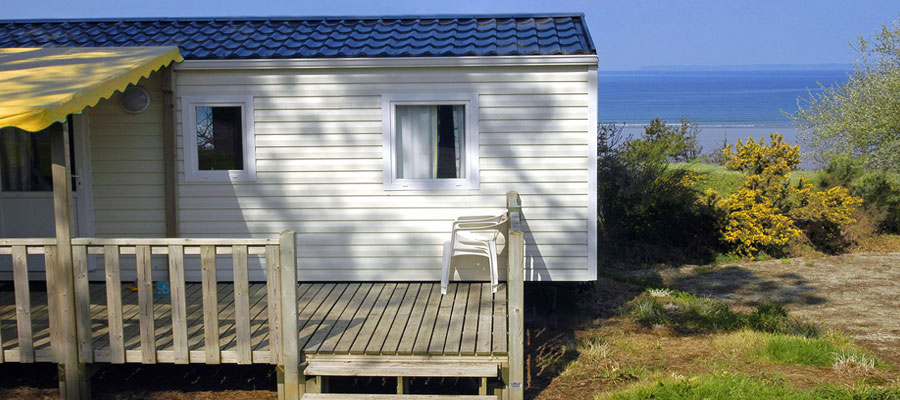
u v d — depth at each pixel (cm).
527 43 765
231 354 572
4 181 764
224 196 771
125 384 640
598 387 616
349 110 756
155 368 677
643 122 6731
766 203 1230
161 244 562
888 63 1442
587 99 736
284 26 879
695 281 1079
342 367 561
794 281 1069
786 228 1225
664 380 604
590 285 955
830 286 1032
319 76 753
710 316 838
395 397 546
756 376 622
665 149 1511
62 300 571
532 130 744
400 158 764
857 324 826
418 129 761
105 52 724
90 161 764
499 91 743
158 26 904
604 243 1227
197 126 768
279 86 756
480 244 728
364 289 752
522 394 562
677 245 1265
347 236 771
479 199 757
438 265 770
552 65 732
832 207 1260
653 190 1251
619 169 1264
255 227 773
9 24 937
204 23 912
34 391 623
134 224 775
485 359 562
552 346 736
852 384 600
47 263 570
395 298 716
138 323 647
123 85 626
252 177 766
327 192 766
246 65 745
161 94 758
